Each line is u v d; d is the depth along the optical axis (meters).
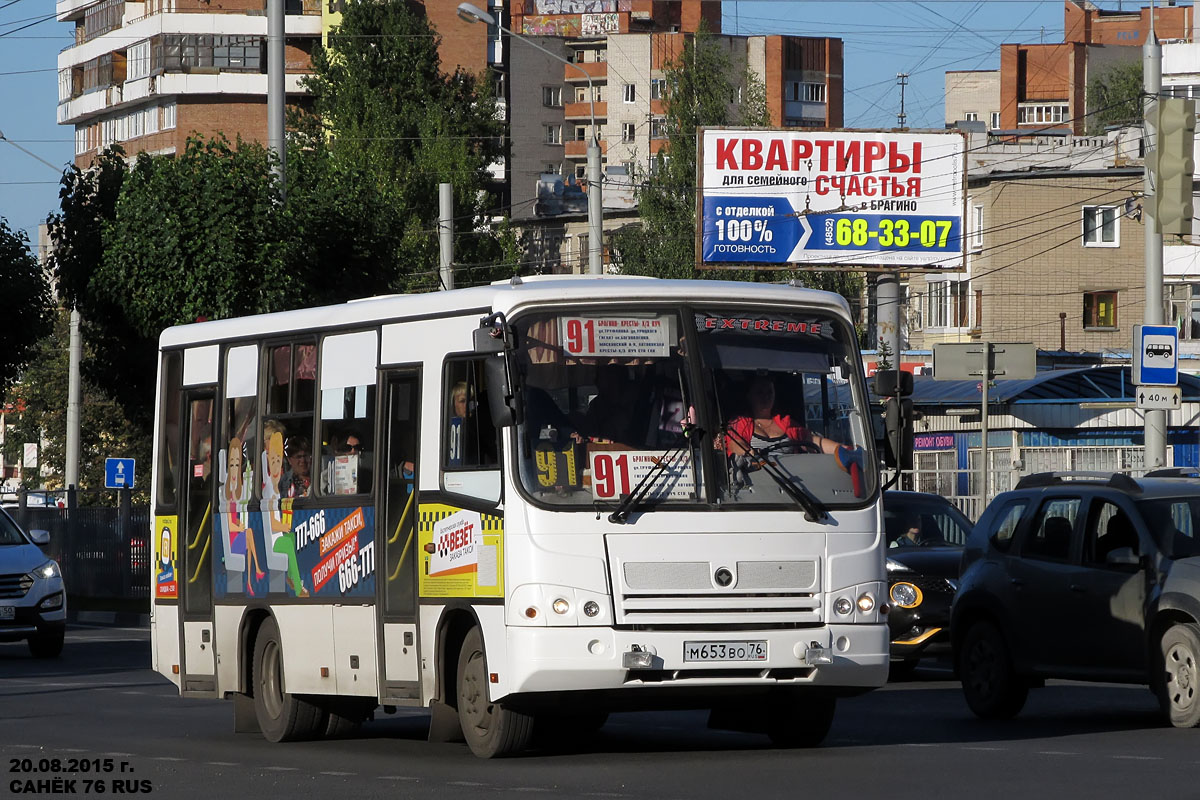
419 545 17.50
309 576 19.25
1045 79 154.38
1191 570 18.58
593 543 16.06
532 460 16.19
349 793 14.78
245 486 20.53
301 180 47.00
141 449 97.12
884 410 17.36
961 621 21.34
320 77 99.62
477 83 104.31
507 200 142.38
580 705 16.22
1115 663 19.33
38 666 32.19
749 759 16.59
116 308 49.59
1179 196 28.09
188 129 118.38
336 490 18.91
